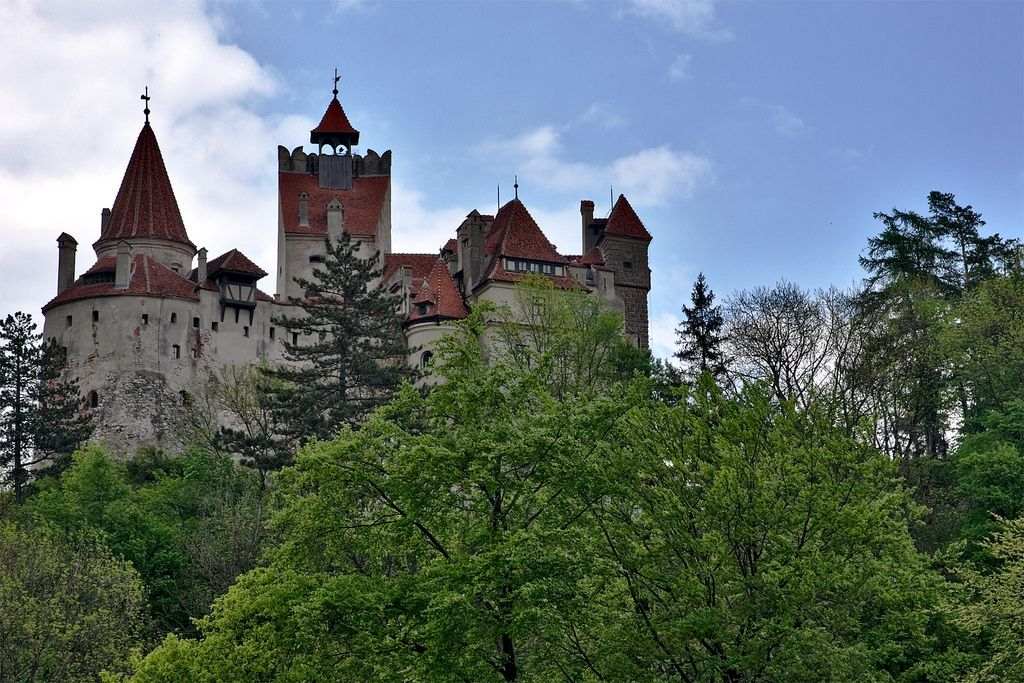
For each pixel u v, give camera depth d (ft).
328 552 109.40
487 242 342.44
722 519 100.83
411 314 323.78
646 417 108.78
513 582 97.91
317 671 102.37
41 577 177.06
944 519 170.81
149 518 231.71
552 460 102.37
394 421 121.29
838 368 223.92
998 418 176.96
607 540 104.27
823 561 97.86
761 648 96.22
